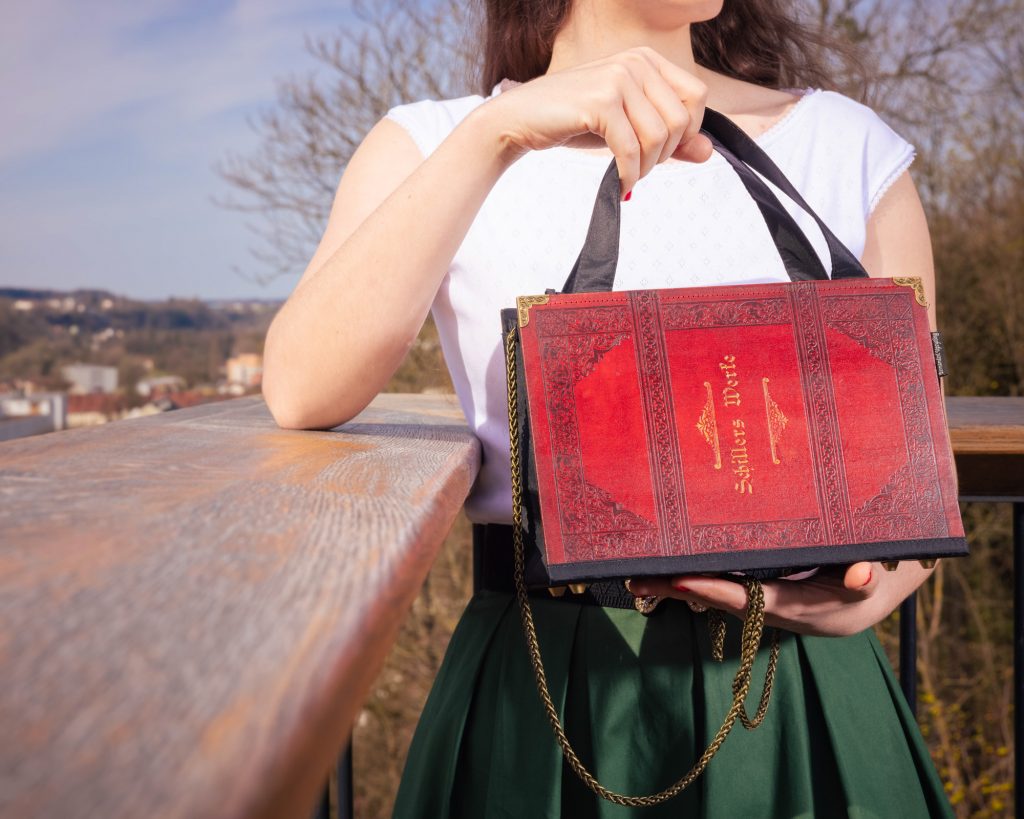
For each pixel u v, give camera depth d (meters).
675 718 0.84
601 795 0.75
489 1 1.15
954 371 6.65
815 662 0.87
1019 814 1.25
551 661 0.86
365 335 0.79
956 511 0.71
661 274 0.93
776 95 1.06
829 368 0.71
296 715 0.17
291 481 0.47
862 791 0.84
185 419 0.93
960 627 6.33
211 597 0.24
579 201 0.94
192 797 0.14
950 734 6.12
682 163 0.96
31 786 0.14
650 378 0.69
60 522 0.34
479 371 0.93
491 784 0.87
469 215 0.80
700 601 0.72
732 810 0.83
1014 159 6.32
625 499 0.68
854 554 0.69
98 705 0.17
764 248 0.94
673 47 1.02
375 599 0.25
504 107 0.76
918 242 1.01
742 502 0.69
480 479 0.93
